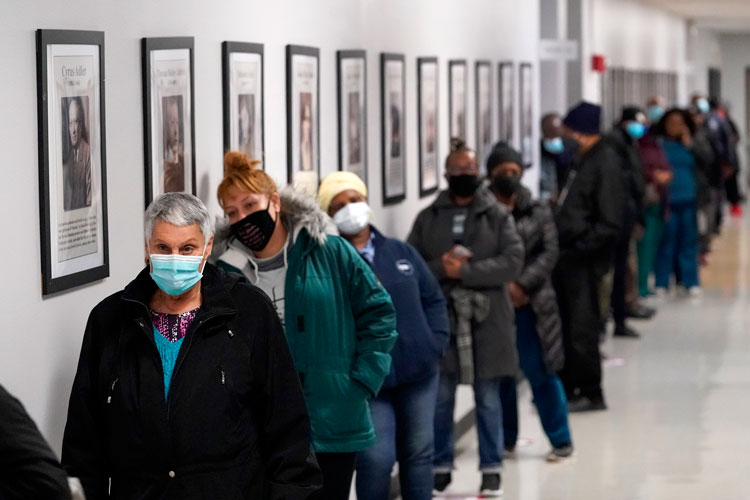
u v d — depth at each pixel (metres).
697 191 24.94
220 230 6.62
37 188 5.53
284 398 5.16
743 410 13.02
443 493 9.92
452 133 12.90
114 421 4.97
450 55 12.85
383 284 7.85
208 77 7.38
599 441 11.78
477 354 9.37
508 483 10.35
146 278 5.09
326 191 7.82
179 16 6.98
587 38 22.86
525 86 16.45
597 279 12.95
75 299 5.89
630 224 16.33
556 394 10.86
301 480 5.21
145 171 6.58
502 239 9.35
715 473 10.63
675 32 41.44
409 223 11.50
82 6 5.90
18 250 5.39
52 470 4.16
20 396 5.42
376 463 7.64
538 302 10.49
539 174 17.52
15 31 5.33
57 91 5.64
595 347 12.95
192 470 4.93
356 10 10.00
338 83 9.55
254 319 5.11
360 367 6.70
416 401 7.96
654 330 18.09
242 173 6.47
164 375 4.98
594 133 13.21
